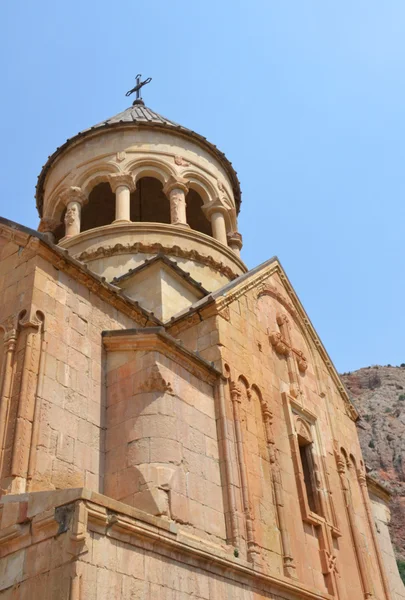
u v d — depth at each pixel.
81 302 12.79
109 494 11.20
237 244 23.56
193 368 13.43
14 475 9.59
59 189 22.83
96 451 11.55
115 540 8.49
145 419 11.72
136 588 8.48
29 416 10.33
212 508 12.00
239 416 13.86
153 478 10.99
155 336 12.52
